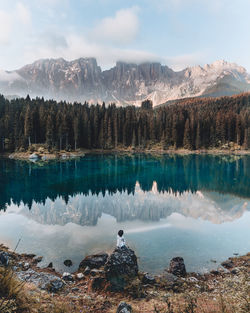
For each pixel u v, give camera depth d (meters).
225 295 9.66
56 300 10.36
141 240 22.77
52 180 55.06
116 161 93.56
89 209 33.84
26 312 7.49
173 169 74.81
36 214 31.02
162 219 29.72
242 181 56.44
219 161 95.75
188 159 103.19
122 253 13.77
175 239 23.08
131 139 148.88
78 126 125.50
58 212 32.03
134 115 156.12
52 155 101.12
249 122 138.50
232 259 19.02
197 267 17.61
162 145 143.62
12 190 44.84
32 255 19.11
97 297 12.02
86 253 19.67
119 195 42.81
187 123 139.50
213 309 8.95
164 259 18.69
